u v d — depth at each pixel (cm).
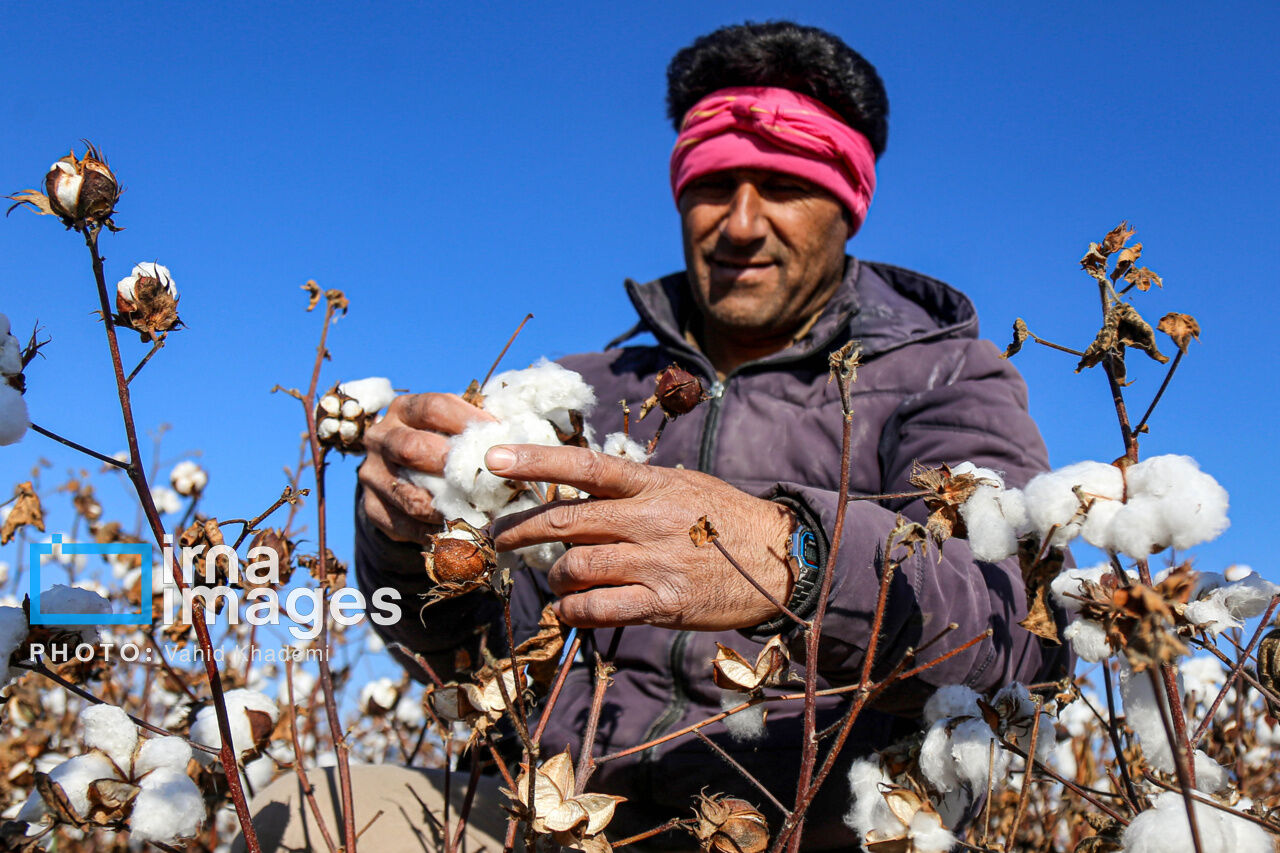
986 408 191
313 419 157
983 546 118
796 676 125
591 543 125
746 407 216
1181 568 98
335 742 148
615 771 175
